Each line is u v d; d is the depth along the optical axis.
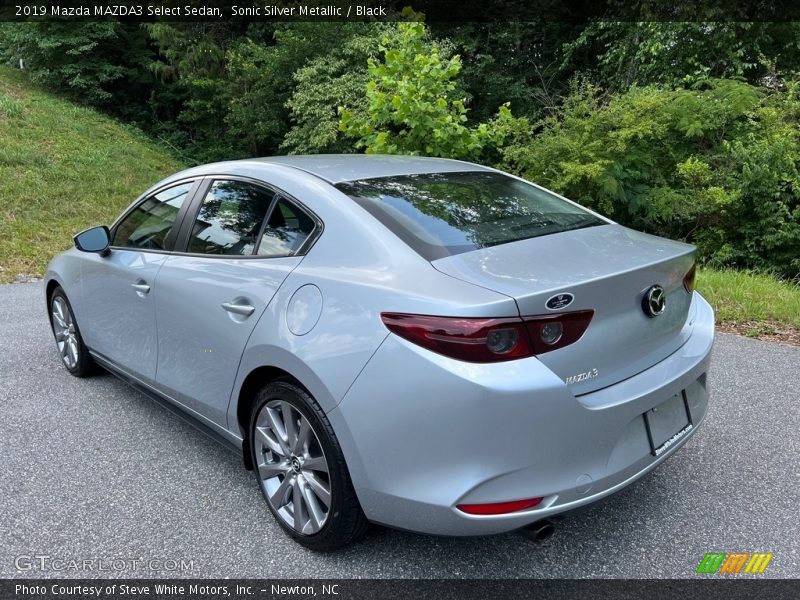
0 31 18.05
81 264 4.07
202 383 3.07
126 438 3.61
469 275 2.27
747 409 3.93
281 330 2.56
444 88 7.93
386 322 2.24
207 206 3.28
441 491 2.15
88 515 2.87
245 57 18.61
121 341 3.75
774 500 2.96
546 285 2.16
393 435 2.21
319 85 15.40
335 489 2.42
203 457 3.40
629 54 14.12
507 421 2.07
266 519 2.85
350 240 2.58
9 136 13.59
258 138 18.47
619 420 2.29
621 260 2.45
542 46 18.20
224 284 2.90
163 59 20.33
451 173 3.29
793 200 9.54
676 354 2.64
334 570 2.51
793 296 6.29
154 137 19.91
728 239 10.05
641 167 10.14
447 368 2.10
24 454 3.42
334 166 3.15
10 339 5.38
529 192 3.30
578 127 9.87
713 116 10.10
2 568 2.52
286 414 2.62
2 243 9.12
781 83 11.49
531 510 2.16
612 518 2.84
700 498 2.98
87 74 18.61
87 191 11.98
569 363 2.19
